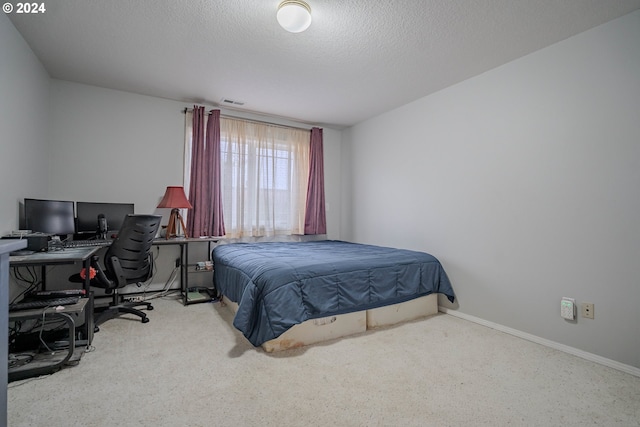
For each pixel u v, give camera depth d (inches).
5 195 85.2
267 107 152.9
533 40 92.0
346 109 154.9
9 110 86.4
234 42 95.7
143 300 132.6
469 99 118.3
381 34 90.3
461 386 69.5
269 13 81.6
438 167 130.3
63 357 77.6
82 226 119.7
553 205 92.9
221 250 133.1
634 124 77.9
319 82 123.9
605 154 82.6
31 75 102.1
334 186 191.8
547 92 94.9
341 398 64.1
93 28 89.1
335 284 94.4
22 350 80.9
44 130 116.2
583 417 59.7
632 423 58.1
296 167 174.2
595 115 84.5
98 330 98.3
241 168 157.6
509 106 104.9
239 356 81.8
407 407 61.6
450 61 105.3
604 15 80.0
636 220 77.4
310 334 90.5
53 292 83.0
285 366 77.0
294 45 97.0
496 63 106.3
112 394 64.0
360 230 175.8
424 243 135.9
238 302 99.8
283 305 83.4
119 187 135.2
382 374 74.0
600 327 82.8
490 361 82.0
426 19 82.9
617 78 80.7
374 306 104.0
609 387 70.4
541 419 58.8
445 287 119.3
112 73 118.2
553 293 92.4
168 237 135.6
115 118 134.4
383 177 160.2
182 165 147.8
